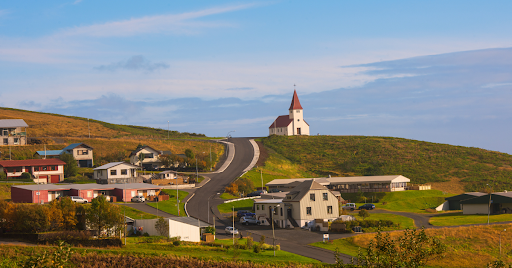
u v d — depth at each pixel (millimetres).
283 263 49188
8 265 40812
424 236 28562
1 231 60188
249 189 111000
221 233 70250
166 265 45844
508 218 75938
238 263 47844
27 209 61531
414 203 99500
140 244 55844
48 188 85875
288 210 78688
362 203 103125
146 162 136500
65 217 63500
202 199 97312
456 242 62562
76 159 130250
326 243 63000
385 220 75188
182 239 63844
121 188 92938
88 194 90125
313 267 48594
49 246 50781
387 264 27188
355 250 58969
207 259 48750
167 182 111750
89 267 43875
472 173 137125
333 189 112125
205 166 133625
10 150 127625
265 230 73938
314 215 78062
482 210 85375
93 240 53969
